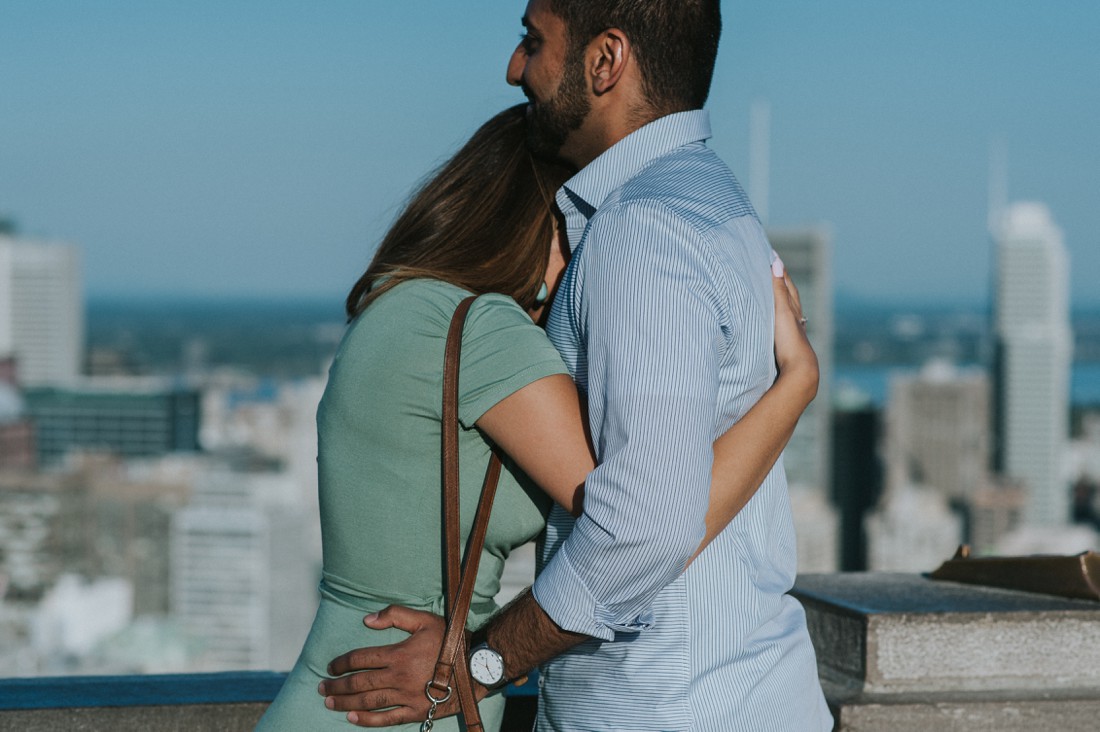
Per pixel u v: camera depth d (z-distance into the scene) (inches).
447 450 64.7
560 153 72.0
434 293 67.4
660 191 64.1
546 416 63.4
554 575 62.2
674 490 59.0
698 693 64.4
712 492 63.6
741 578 66.5
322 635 68.2
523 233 72.7
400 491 66.1
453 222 72.4
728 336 63.6
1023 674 90.4
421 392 65.5
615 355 60.7
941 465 6899.6
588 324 62.9
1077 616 90.7
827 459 6112.2
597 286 62.6
